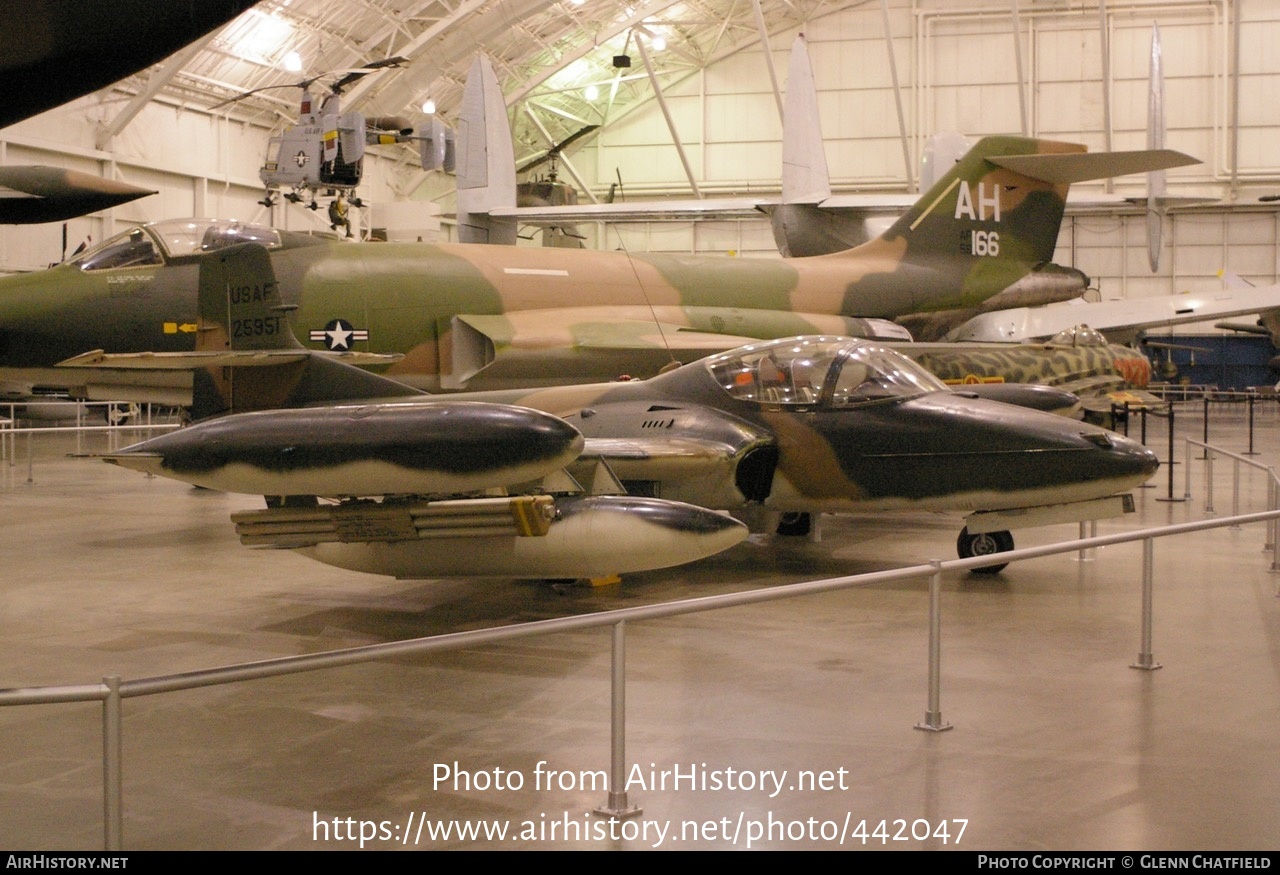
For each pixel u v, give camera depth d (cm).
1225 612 778
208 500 1535
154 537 1185
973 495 861
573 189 3603
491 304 1477
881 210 2336
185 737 518
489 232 2425
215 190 3297
